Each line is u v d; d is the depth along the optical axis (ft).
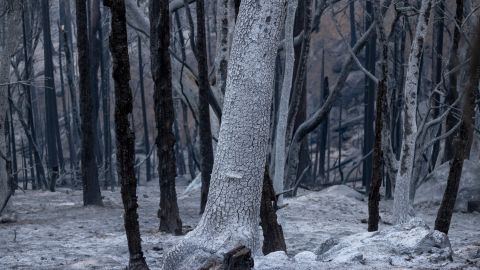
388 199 78.79
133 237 24.44
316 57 151.64
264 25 24.47
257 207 24.95
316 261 26.11
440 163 80.48
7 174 55.21
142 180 134.72
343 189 75.46
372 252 26.66
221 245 23.99
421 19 45.85
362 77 148.05
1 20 94.12
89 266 30.76
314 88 150.82
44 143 140.46
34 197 83.51
